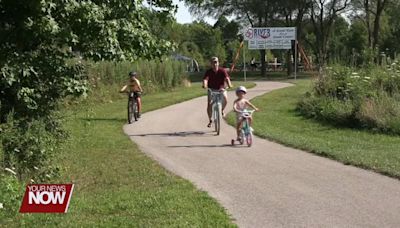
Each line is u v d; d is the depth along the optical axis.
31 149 8.93
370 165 9.54
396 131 14.17
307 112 18.98
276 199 7.52
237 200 7.48
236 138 13.71
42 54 9.79
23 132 9.02
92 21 9.42
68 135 11.22
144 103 24.77
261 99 25.64
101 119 18.45
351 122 15.94
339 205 7.19
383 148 11.61
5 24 9.34
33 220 6.48
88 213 6.77
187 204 7.12
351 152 10.89
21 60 9.27
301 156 10.91
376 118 14.91
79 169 9.80
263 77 59.69
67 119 12.21
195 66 74.56
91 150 11.84
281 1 62.88
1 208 6.64
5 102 9.77
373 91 17.61
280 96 26.98
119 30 10.25
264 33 49.47
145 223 6.30
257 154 11.23
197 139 13.71
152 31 11.54
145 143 13.16
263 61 63.44
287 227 6.30
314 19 66.94
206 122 17.48
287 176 8.99
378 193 7.78
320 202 7.34
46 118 10.28
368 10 65.69
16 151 8.67
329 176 8.95
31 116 9.95
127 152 11.62
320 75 21.72
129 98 18.11
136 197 7.53
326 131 15.03
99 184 8.63
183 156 11.13
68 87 10.00
